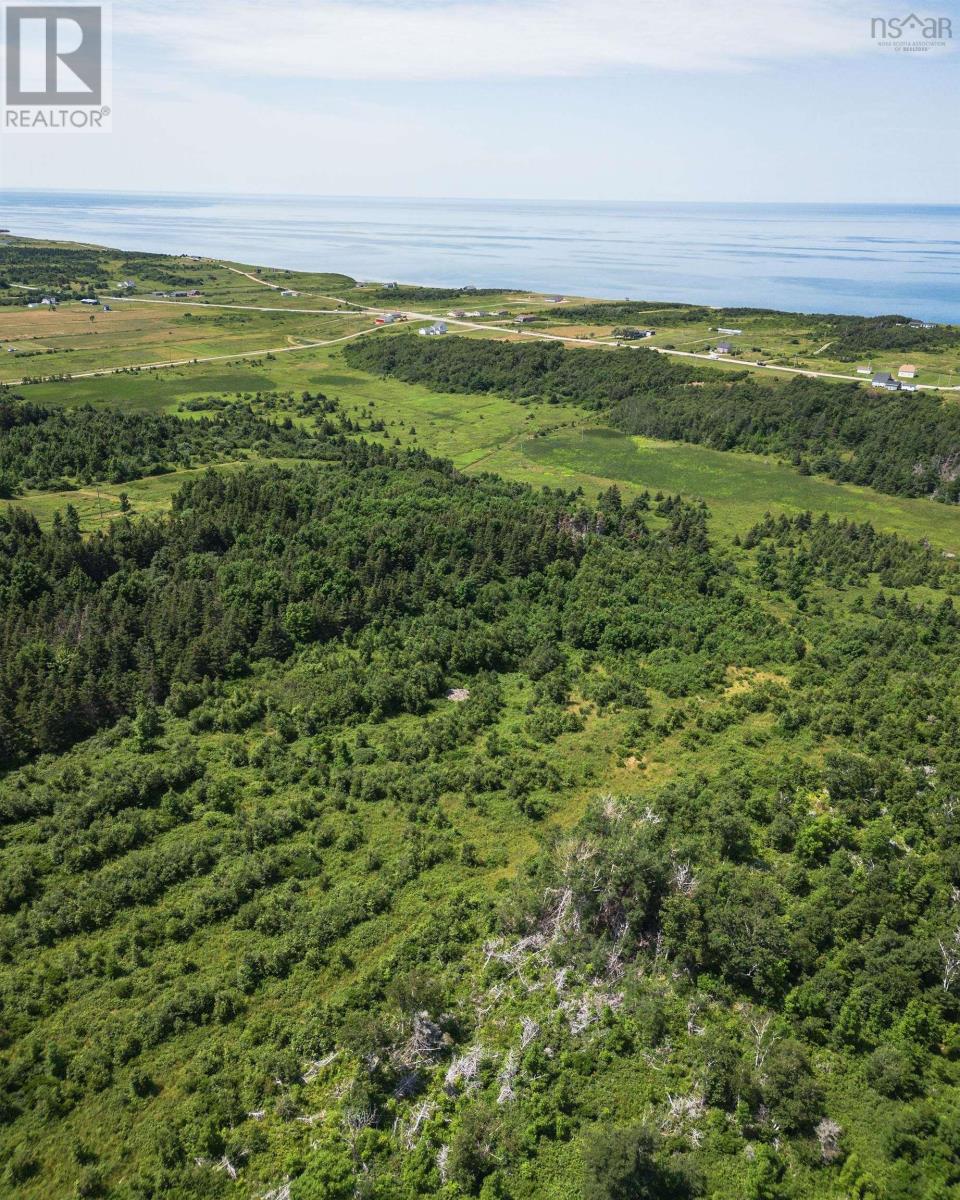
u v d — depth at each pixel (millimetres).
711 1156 39688
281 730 74438
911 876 54562
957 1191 37844
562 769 71062
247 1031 46125
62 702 72062
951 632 96625
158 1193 38562
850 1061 44344
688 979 48656
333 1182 38344
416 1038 44812
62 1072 43969
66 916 52938
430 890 56688
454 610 97000
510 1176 38938
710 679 85625
